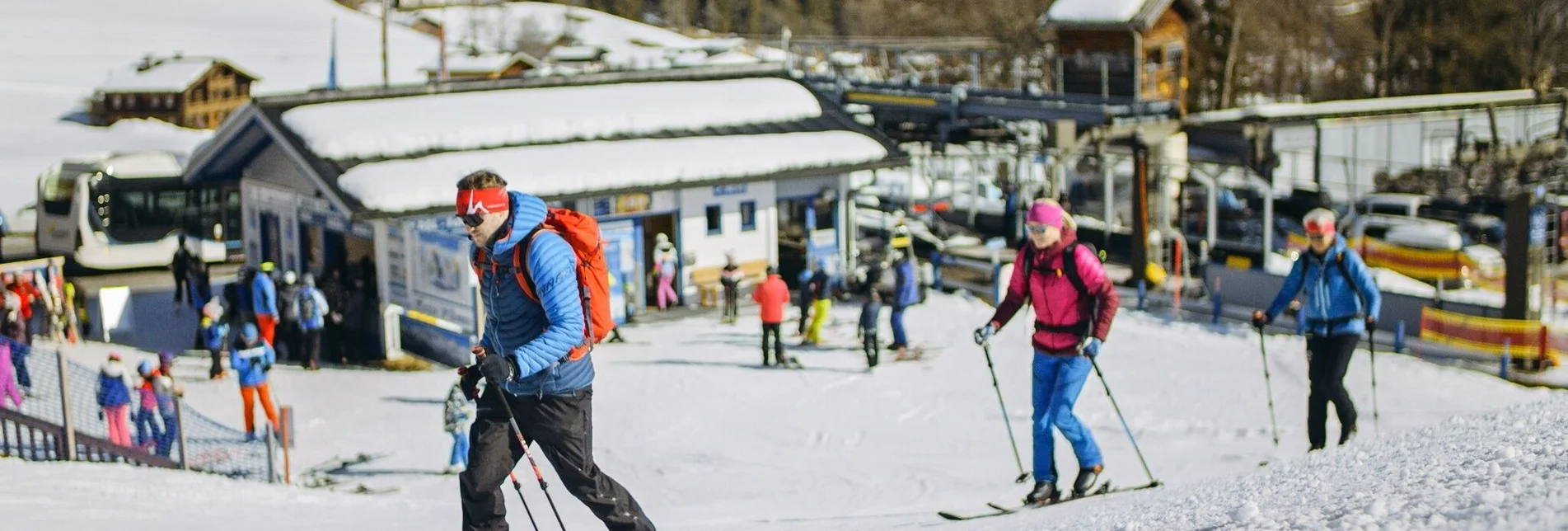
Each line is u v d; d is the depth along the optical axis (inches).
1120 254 1471.5
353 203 1058.7
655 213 1207.6
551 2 5718.5
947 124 1475.1
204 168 1294.3
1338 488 208.7
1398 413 730.2
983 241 1556.3
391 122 1192.8
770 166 1251.8
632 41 4958.2
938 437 724.0
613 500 201.6
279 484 605.9
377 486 644.7
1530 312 932.0
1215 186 1374.3
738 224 1259.8
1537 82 2372.0
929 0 3740.2
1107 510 266.5
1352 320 425.4
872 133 1357.0
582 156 1192.8
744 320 1145.4
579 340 188.1
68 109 3612.2
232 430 703.1
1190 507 228.7
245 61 4847.4
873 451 693.9
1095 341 354.3
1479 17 2423.7
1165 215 1314.0
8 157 2965.1
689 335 1078.4
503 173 1135.0
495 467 197.9
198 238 1583.4
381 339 1066.7
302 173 1189.7
